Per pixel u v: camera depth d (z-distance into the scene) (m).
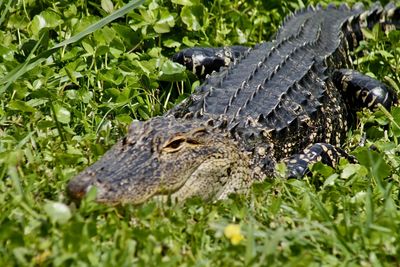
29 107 12.16
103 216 9.69
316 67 14.24
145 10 14.53
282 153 12.35
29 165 10.66
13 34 14.22
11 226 8.73
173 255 8.80
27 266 8.20
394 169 11.80
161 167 10.44
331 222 9.43
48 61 13.55
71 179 9.91
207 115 12.03
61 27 14.20
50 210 8.83
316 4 18.14
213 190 11.11
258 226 9.58
